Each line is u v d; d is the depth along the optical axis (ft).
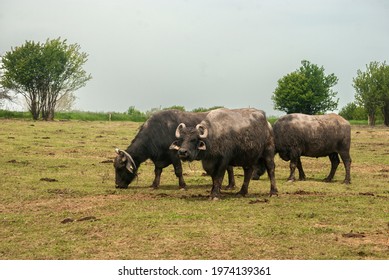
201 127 45.93
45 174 65.00
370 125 225.76
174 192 53.88
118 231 37.01
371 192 54.39
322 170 74.79
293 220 40.01
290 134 61.93
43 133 121.29
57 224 39.60
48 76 190.60
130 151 55.36
